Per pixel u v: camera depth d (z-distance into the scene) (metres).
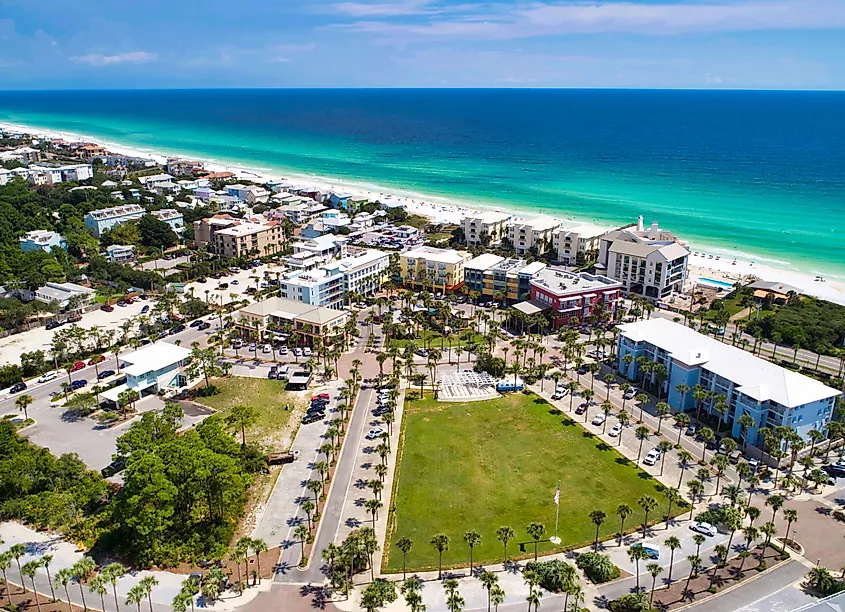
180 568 126.06
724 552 125.06
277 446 169.62
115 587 119.38
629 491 151.62
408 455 166.62
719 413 177.25
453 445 171.38
